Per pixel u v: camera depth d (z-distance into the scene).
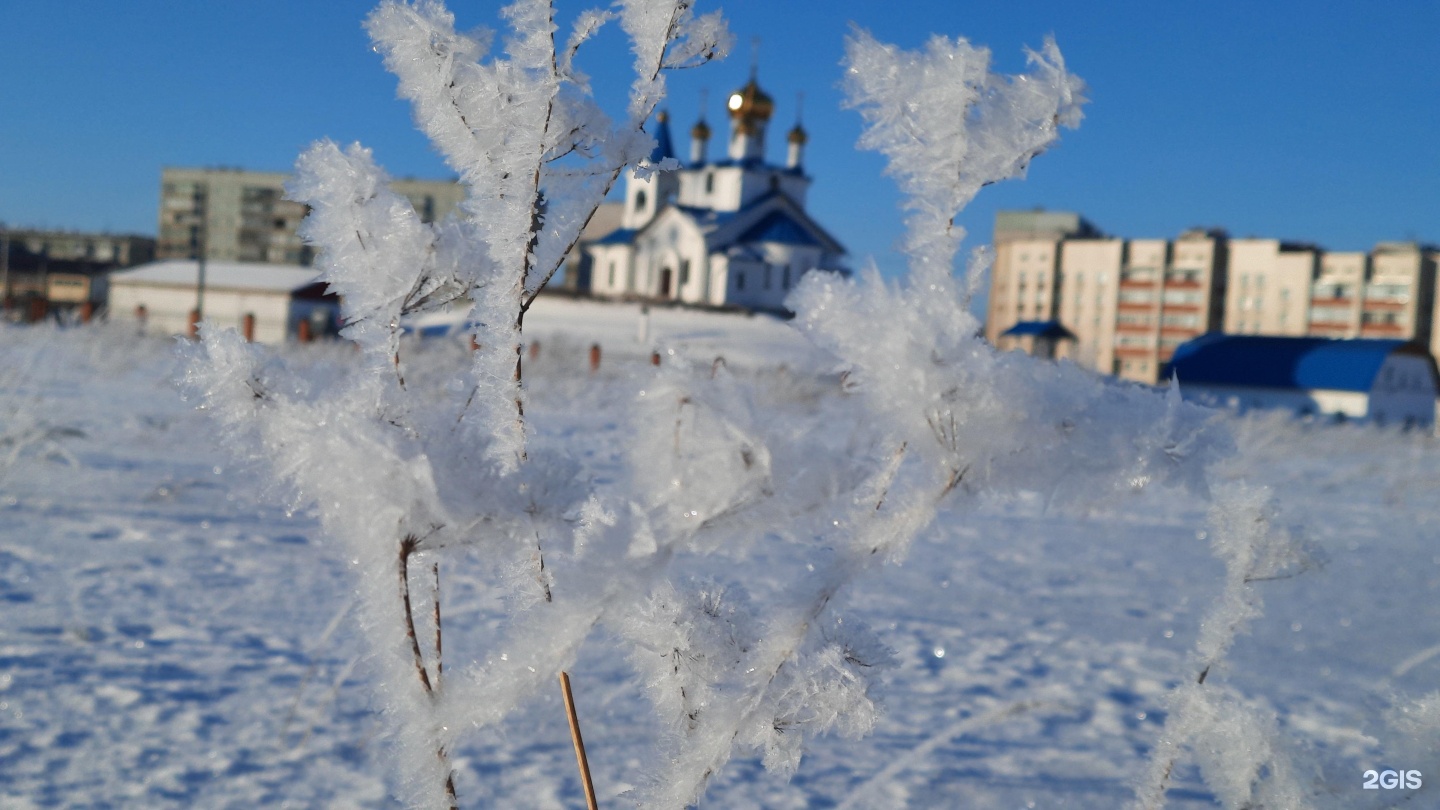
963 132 0.83
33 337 16.45
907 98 0.84
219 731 2.85
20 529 5.34
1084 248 86.31
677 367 0.79
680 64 1.05
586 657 3.69
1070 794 2.80
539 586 1.03
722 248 55.22
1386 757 1.26
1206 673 1.30
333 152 1.00
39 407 9.75
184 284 41.34
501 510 0.86
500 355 1.03
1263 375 41.88
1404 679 4.19
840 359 0.81
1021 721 3.44
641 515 0.81
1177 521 8.98
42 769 2.52
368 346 1.00
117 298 42.09
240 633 3.82
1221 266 82.81
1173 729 1.31
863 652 1.04
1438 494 12.89
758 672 0.97
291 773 2.59
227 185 111.88
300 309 41.12
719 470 0.79
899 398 0.79
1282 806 1.25
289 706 3.08
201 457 8.16
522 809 2.46
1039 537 7.80
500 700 0.90
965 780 2.87
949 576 6.04
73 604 4.05
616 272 58.53
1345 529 9.48
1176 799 2.80
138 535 5.40
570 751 2.85
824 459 0.80
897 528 0.84
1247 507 1.26
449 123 1.01
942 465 0.83
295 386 0.91
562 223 1.05
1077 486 0.81
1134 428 0.81
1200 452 0.82
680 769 1.02
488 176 1.03
